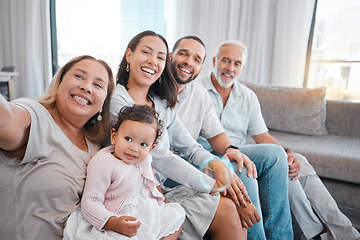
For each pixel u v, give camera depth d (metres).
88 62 0.93
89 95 0.90
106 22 4.03
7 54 4.11
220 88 1.80
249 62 3.56
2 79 2.89
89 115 0.94
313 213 1.49
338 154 1.90
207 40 3.79
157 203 0.95
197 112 1.50
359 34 3.17
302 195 1.49
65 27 4.07
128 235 0.77
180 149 1.38
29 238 0.82
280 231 1.33
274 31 3.41
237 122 1.78
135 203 0.90
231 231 1.03
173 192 1.22
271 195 1.31
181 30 3.87
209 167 1.23
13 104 0.80
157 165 1.17
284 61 3.34
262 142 1.80
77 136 0.98
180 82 1.45
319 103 2.42
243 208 1.10
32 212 0.82
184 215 0.98
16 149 0.81
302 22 3.22
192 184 1.14
